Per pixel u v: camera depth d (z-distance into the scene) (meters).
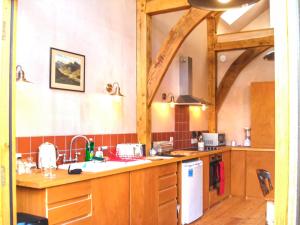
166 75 5.49
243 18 7.21
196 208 4.77
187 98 5.70
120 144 4.22
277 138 0.66
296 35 0.64
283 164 0.65
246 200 6.11
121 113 4.36
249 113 7.02
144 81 4.61
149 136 4.67
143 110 4.61
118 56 4.33
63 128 3.47
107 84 4.12
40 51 3.21
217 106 7.19
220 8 2.76
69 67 3.55
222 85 7.14
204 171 5.26
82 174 2.81
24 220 2.16
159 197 3.93
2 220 1.29
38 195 2.47
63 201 2.59
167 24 5.57
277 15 0.67
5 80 1.31
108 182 3.07
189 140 6.21
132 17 4.63
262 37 6.43
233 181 6.41
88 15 3.84
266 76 6.90
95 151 3.87
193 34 6.46
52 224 2.48
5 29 1.32
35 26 3.16
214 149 5.93
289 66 0.64
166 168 4.11
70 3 3.59
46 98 3.28
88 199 2.83
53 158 3.18
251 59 6.90
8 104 1.33
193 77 6.42
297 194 0.62
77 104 3.67
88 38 3.84
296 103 0.63
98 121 3.97
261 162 6.17
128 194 3.35
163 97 5.39
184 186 4.53
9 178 1.33
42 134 3.23
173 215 4.27
